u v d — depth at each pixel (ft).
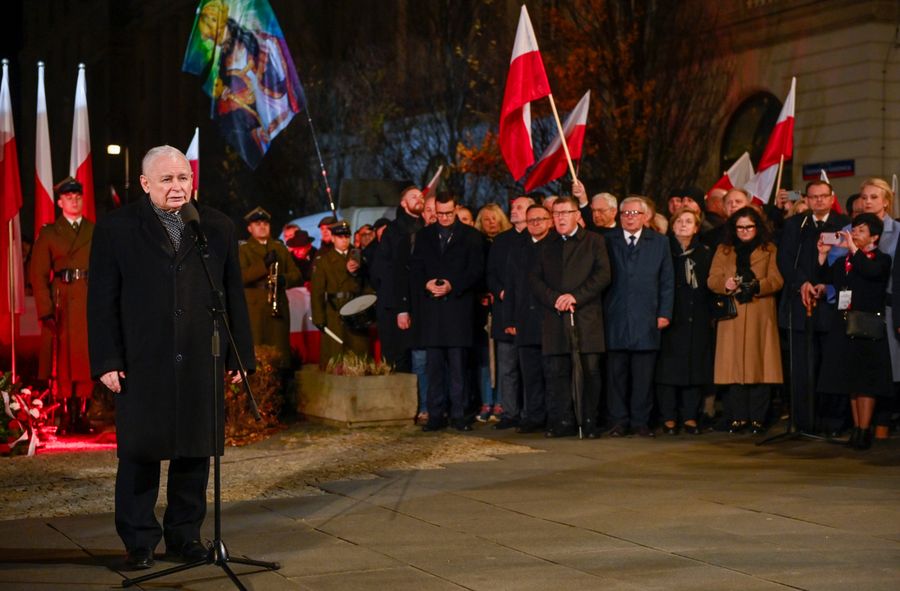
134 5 173.99
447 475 27.37
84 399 35.91
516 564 19.01
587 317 33.53
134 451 18.99
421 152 94.38
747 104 75.66
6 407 31.81
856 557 19.16
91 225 35.27
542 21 79.56
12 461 30.81
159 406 19.07
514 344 35.68
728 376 33.78
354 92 101.24
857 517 22.12
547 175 39.81
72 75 187.21
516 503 23.89
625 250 33.91
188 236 19.38
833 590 17.30
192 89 155.74
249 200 113.60
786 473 27.25
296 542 20.79
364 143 99.55
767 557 19.21
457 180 86.28
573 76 74.84
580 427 33.45
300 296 45.01
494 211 38.45
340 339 39.60
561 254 33.73
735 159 76.28
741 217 33.83
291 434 35.04
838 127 69.31
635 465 28.58
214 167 128.16
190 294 19.30
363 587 17.78
